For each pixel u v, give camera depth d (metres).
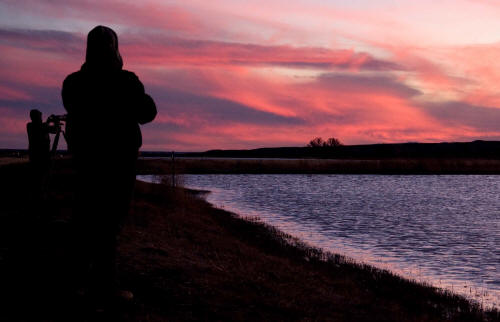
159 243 11.94
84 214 5.73
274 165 119.06
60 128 10.48
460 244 23.48
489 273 17.16
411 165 122.88
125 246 9.95
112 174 5.69
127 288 7.07
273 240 20.48
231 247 14.98
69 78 5.88
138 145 5.89
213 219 24.45
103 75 5.72
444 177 95.56
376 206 41.59
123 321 5.73
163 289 7.37
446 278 16.27
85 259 5.91
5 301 5.83
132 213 17.47
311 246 20.47
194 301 7.21
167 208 22.55
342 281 13.27
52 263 7.22
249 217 29.23
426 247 22.39
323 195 51.22
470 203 46.19
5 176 20.56
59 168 26.25
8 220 10.41
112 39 5.84
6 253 7.72
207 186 61.00
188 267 9.13
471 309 12.16
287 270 12.80
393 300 12.06
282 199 44.88
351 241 23.09
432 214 37.00
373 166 123.19
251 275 10.38
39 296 6.02
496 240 24.97
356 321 8.75
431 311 11.50
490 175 105.38
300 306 8.69
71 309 5.76
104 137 5.66
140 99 5.79
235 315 7.06
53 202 14.21
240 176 88.81
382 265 17.89
